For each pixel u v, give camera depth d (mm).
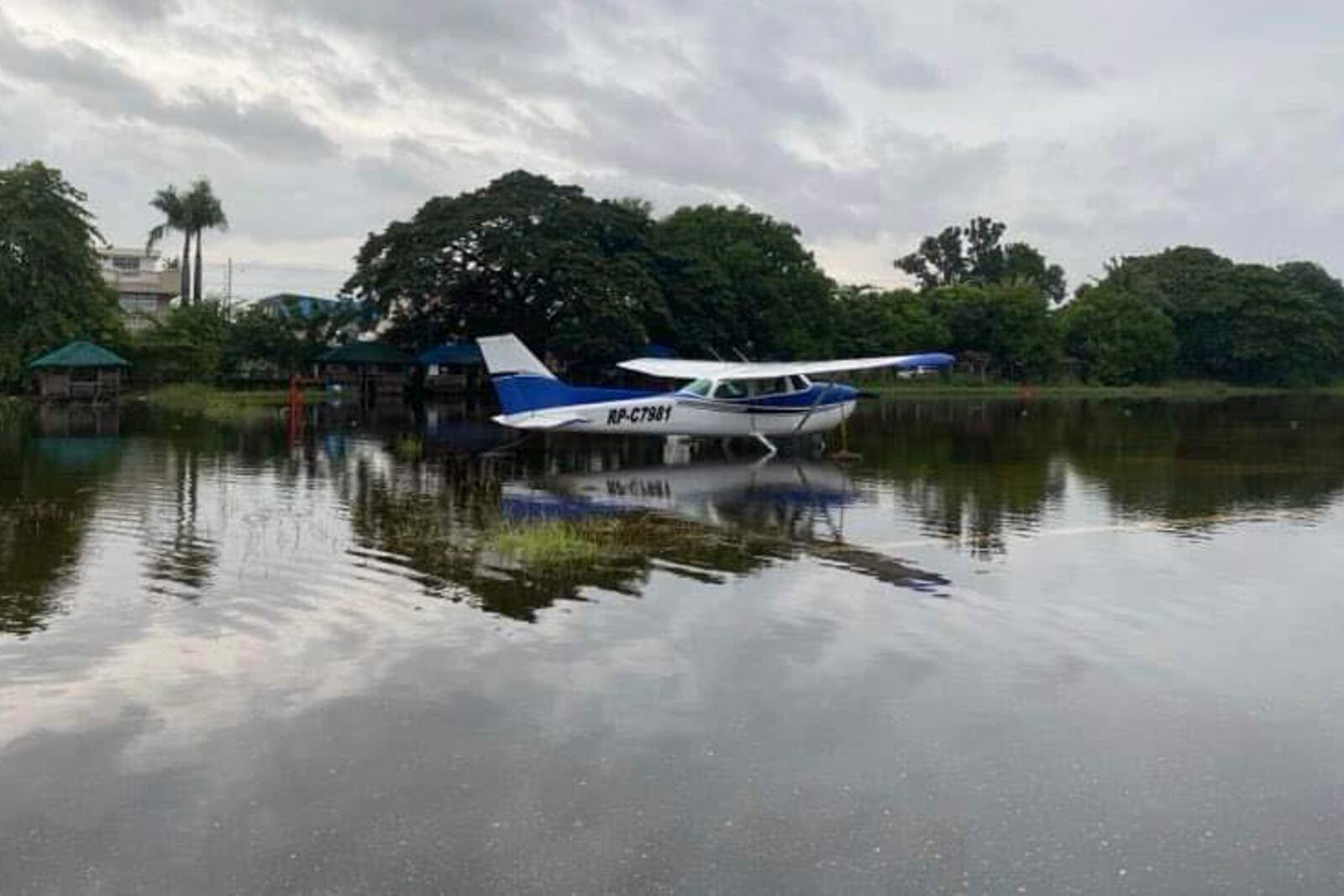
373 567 9117
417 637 6945
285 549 9875
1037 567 9562
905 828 4375
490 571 9023
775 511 12883
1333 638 7258
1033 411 39500
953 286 82375
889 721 5559
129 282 76938
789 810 4516
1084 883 3963
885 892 3883
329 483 15156
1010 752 5180
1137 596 8438
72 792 4602
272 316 49344
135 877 3922
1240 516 12789
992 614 7809
